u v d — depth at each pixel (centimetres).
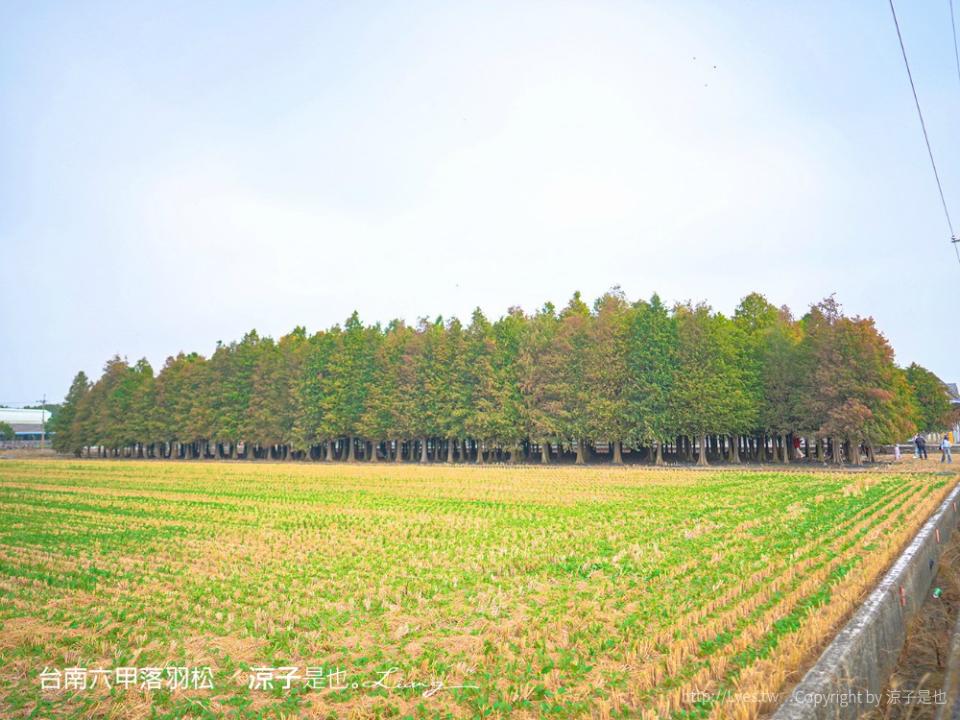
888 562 1436
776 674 806
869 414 5553
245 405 9888
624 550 1780
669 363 6756
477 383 7856
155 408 10956
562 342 7362
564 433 7200
